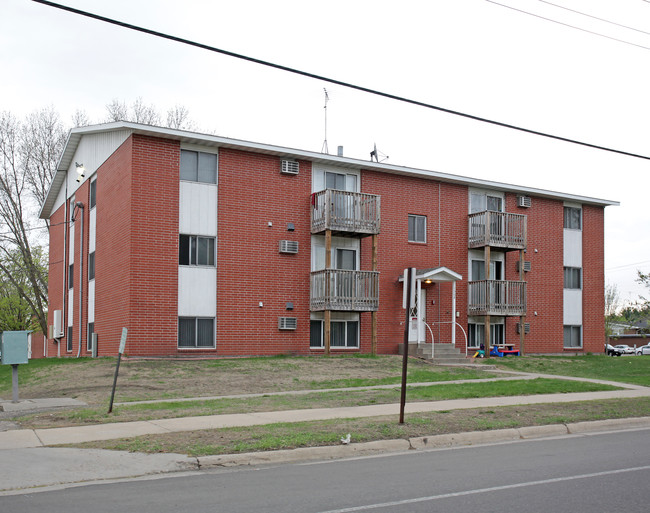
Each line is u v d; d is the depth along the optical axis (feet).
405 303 41.81
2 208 132.36
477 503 24.11
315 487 26.73
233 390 58.08
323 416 43.73
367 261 90.89
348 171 90.53
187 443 34.09
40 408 48.06
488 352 93.86
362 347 89.97
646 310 103.81
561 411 47.55
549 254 106.11
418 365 79.51
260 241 83.76
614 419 45.32
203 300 79.92
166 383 60.85
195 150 80.89
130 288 75.92
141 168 77.41
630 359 96.58
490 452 35.37
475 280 98.99
